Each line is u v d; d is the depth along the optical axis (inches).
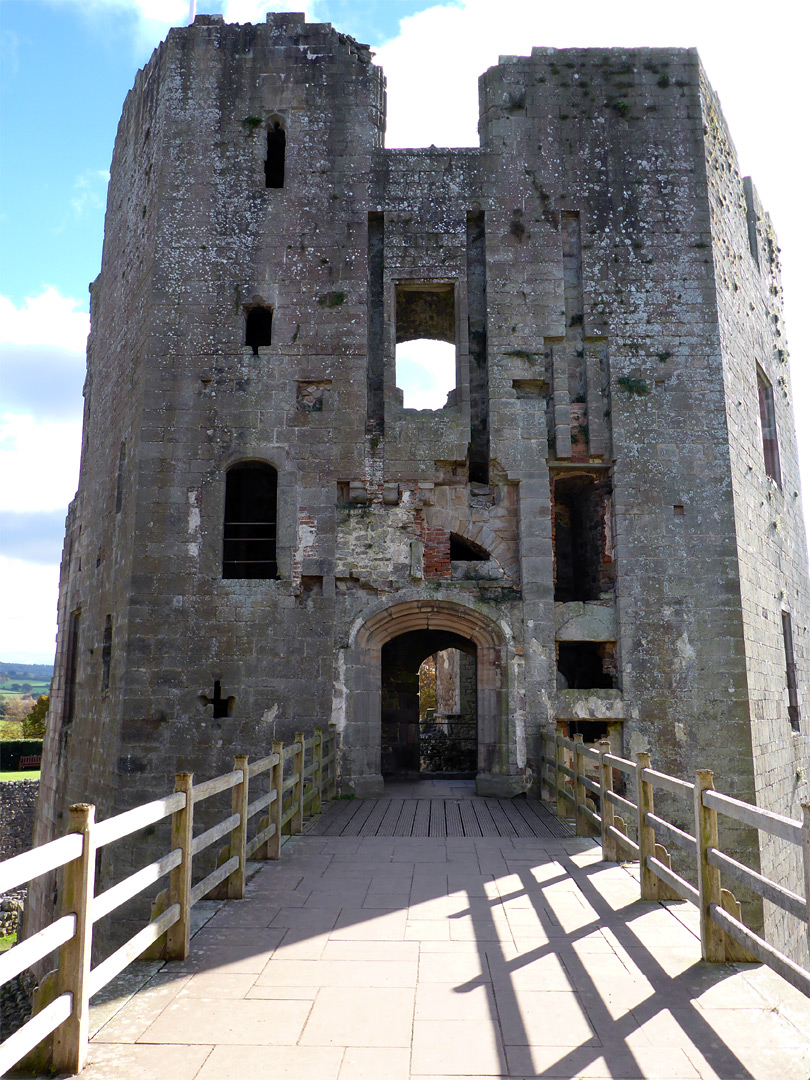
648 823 290.5
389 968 223.5
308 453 599.8
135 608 574.6
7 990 725.3
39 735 1982.0
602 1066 170.1
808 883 168.7
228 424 601.9
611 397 602.5
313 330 614.9
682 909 276.1
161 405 603.8
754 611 613.0
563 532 709.9
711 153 660.1
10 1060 140.3
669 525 586.6
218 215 632.4
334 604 580.7
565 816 460.1
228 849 293.0
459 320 615.2
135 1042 180.2
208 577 580.7
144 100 711.1
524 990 208.2
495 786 554.3
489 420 606.9
